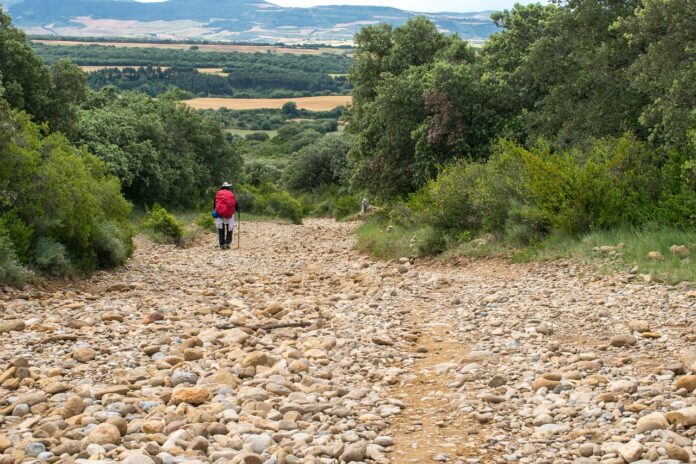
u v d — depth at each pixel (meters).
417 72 26.30
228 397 5.91
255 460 4.36
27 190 12.73
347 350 7.77
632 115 18.98
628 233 12.87
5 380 6.21
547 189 14.27
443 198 16.77
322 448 4.65
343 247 21.22
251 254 20.34
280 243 24.58
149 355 7.51
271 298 11.77
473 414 5.48
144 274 14.80
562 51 20.34
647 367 6.36
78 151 17.80
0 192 11.94
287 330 8.84
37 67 29.88
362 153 28.16
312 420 5.43
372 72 31.41
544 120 20.59
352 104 32.59
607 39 20.22
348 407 5.69
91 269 14.09
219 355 7.47
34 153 13.05
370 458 4.64
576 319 8.52
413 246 16.55
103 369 6.79
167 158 44.16
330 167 68.50
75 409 5.43
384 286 12.52
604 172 14.53
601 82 19.28
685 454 4.21
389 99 25.14
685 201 12.78
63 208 13.16
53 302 10.43
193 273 15.41
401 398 6.09
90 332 8.41
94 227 14.48
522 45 23.86
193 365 6.94
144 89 117.06
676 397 5.39
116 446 4.69
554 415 5.30
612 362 6.63
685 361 6.35
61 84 31.14
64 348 7.56
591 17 19.84
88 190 14.95
